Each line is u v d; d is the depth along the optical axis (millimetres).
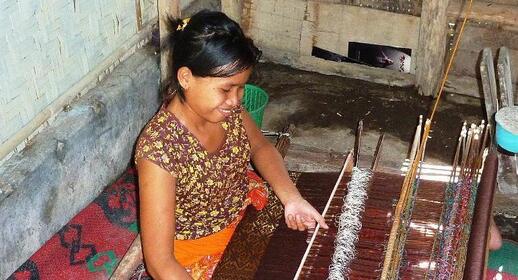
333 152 3705
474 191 2217
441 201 2289
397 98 4340
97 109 3072
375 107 4258
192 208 2100
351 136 3982
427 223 2193
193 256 2199
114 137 3281
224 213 2201
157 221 1892
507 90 3082
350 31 4379
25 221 2740
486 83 3094
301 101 4328
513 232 3178
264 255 2176
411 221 2205
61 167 2895
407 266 2025
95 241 2992
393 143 3910
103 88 3205
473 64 4199
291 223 2254
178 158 1938
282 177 2301
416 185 2332
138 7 3400
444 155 3793
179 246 2184
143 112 3512
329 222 2268
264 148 2352
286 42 4613
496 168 2189
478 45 4098
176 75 1805
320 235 2217
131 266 2246
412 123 4098
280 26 4555
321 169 3605
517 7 3959
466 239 2043
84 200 3154
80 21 2967
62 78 2941
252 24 4625
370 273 2027
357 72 4520
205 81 1759
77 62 3023
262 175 2336
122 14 3287
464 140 2443
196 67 1730
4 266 2678
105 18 3156
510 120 2803
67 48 2924
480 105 4242
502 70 3074
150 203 1893
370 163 3625
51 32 2785
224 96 1802
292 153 3676
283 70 4672
